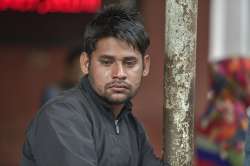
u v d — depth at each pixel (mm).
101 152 4570
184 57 4574
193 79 4625
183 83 4590
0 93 12672
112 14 4539
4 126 12680
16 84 12672
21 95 12688
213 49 12289
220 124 8078
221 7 12227
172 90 4609
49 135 4355
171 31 4590
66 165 4242
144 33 4492
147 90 12289
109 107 4652
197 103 12250
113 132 4688
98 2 11828
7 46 12398
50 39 12250
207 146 8148
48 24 12188
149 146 5145
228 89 8070
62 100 4539
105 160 4566
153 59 12203
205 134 8188
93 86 4543
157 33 12117
